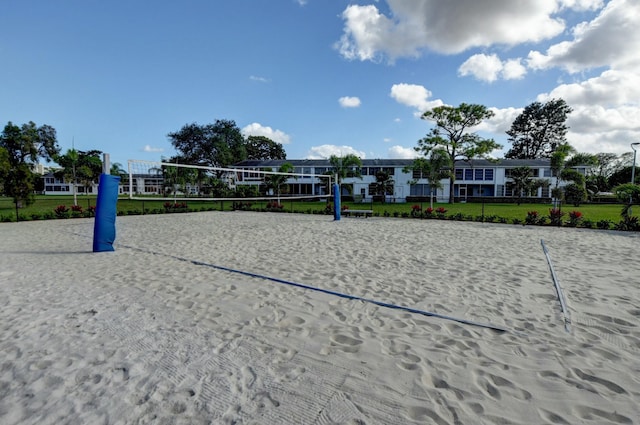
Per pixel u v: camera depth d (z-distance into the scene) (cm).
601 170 5106
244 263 566
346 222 1302
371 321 323
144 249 704
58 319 329
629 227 1013
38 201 2698
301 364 244
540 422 183
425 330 302
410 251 666
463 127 2936
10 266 552
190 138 3997
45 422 183
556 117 4741
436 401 202
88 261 589
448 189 3434
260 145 5484
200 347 270
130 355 258
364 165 3553
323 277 475
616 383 218
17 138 2809
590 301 371
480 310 348
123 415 189
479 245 737
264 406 197
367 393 209
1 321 323
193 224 1228
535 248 698
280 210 1902
